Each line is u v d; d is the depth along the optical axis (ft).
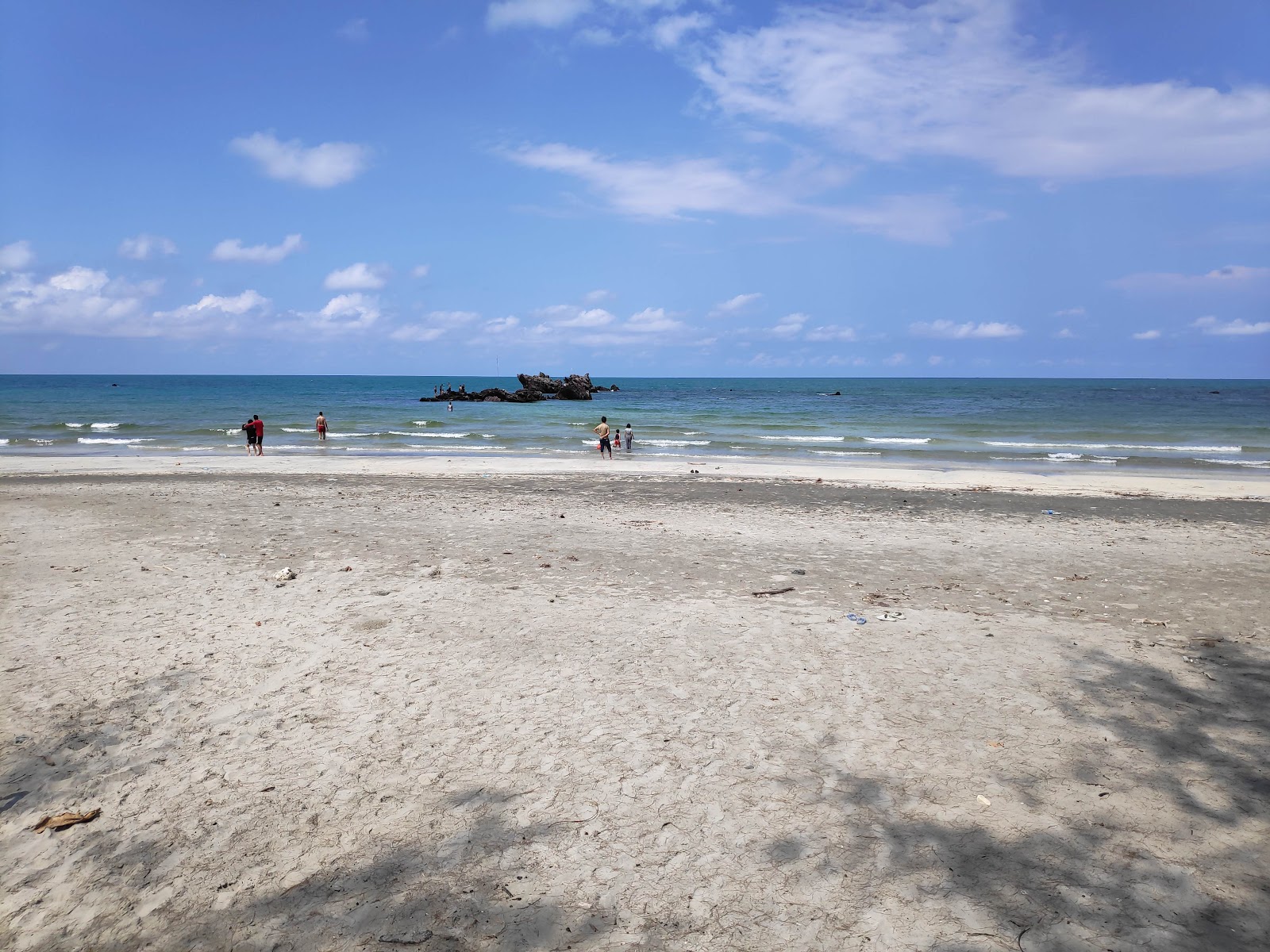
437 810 15.88
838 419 195.93
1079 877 13.62
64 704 20.99
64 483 69.67
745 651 25.32
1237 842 14.62
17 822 15.58
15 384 600.39
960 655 25.02
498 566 36.96
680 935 12.30
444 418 195.93
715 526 49.52
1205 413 222.48
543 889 13.42
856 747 18.61
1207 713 20.45
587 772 17.39
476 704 21.08
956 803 16.11
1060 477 81.92
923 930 12.32
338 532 45.47
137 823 15.47
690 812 15.76
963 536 47.09
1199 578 36.06
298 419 189.06
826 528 49.47
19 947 12.13
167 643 25.76
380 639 26.25
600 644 25.90
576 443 129.59
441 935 12.33
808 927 12.44
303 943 12.17
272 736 19.16
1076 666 24.07
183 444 121.80
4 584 33.12
